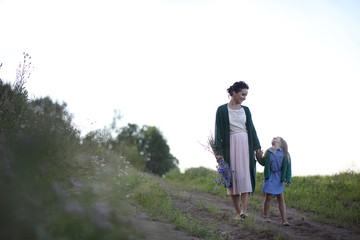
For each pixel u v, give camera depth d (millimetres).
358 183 8234
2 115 4594
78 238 2416
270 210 6480
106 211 2721
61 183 3369
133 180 6586
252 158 5492
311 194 7777
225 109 5672
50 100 5629
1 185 2426
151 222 4363
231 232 4430
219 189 9695
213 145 5660
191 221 4914
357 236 4324
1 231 1956
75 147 4906
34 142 3598
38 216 2264
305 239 4059
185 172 15375
